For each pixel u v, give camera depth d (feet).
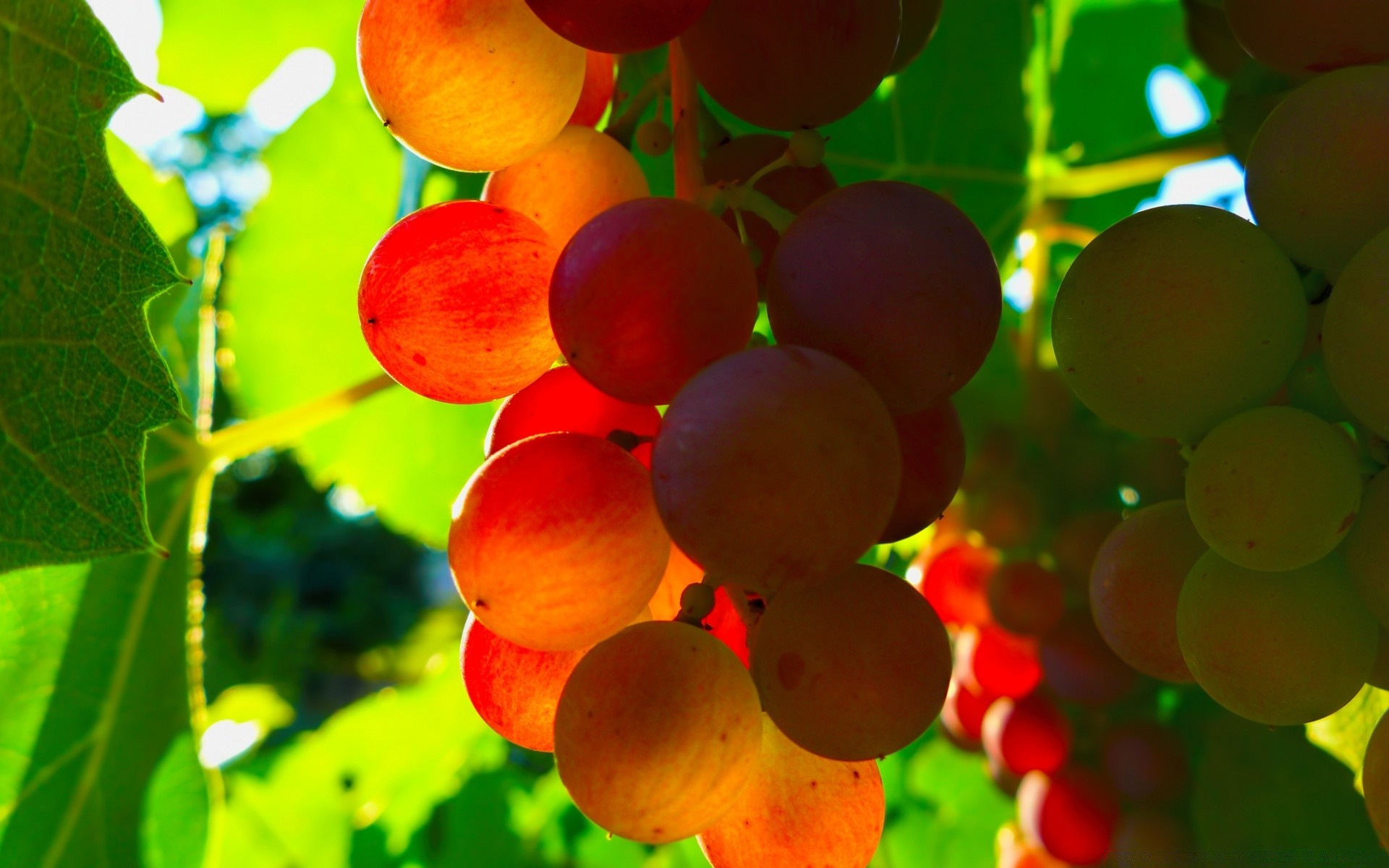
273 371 0.99
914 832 1.10
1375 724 0.73
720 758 0.48
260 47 0.94
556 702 0.53
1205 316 0.50
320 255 0.97
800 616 0.50
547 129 0.56
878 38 0.54
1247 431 0.51
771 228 0.55
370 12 0.54
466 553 0.49
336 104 0.95
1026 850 0.90
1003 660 0.89
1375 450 0.52
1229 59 0.71
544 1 0.50
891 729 0.49
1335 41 0.55
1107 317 0.51
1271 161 0.53
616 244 0.48
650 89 0.59
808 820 0.52
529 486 0.49
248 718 1.34
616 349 0.48
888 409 0.50
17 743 0.70
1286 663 0.51
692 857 1.12
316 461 1.00
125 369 0.50
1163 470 0.78
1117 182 0.81
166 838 0.73
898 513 0.54
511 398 0.55
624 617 0.51
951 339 0.49
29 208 0.49
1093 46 1.00
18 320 0.49
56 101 0.50
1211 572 0.52
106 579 0.73
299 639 2.93
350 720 1.15
